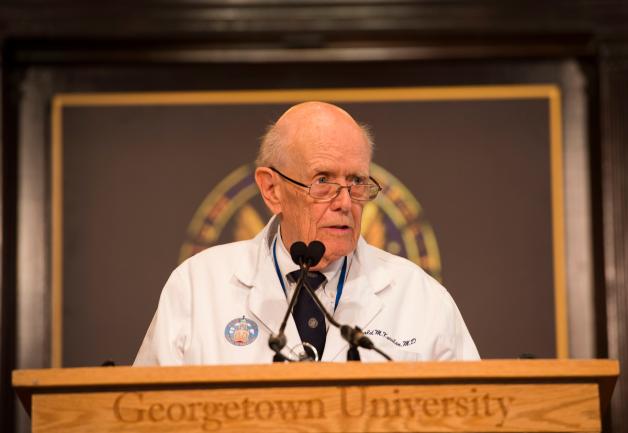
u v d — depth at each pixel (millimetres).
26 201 12078
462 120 12219
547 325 11844
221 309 7156
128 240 12016
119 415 4789
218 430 4766
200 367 4758
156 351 7074
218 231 12039
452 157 12133
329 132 6961
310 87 12297
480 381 4801
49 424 4781
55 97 12281
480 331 11836
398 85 12297
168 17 12195
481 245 11977
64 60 12305
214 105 12281
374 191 6957
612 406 11602
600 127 12078
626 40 12219
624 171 11992
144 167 12156
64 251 12000
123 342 11836
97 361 11797
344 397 4773
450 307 7387
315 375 4730
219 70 12352
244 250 7562
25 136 12219
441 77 12312
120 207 12070
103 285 11938
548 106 12258
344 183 6883
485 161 12133
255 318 7090
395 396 4777
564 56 12297
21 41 12234
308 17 12195
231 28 12156
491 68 12336
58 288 11922
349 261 7332
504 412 4781
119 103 12281
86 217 12055
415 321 7207
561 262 11945
